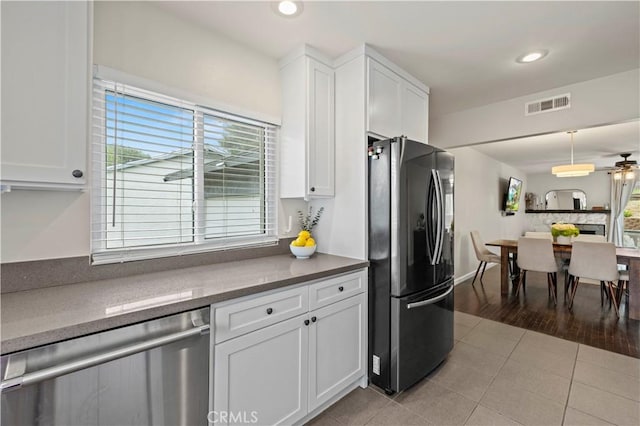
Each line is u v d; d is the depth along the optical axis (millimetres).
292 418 1536
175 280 1467
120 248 1560
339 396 1871
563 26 1831
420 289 2025
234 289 1306
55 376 868
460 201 5035
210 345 1235
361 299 1972
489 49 2096
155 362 1093
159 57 1660
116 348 1001
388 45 2053
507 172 7297
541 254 4121
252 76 2082
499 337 2801
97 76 1448
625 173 5965
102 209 1511
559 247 4293
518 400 1859
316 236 2389
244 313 1346
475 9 1675
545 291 4426
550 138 4602
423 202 2047
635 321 3193
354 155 2102
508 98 2986
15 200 1266
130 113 1589
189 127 1811
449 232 2318
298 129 2092
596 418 1691
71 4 1146
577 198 8156
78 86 1160
